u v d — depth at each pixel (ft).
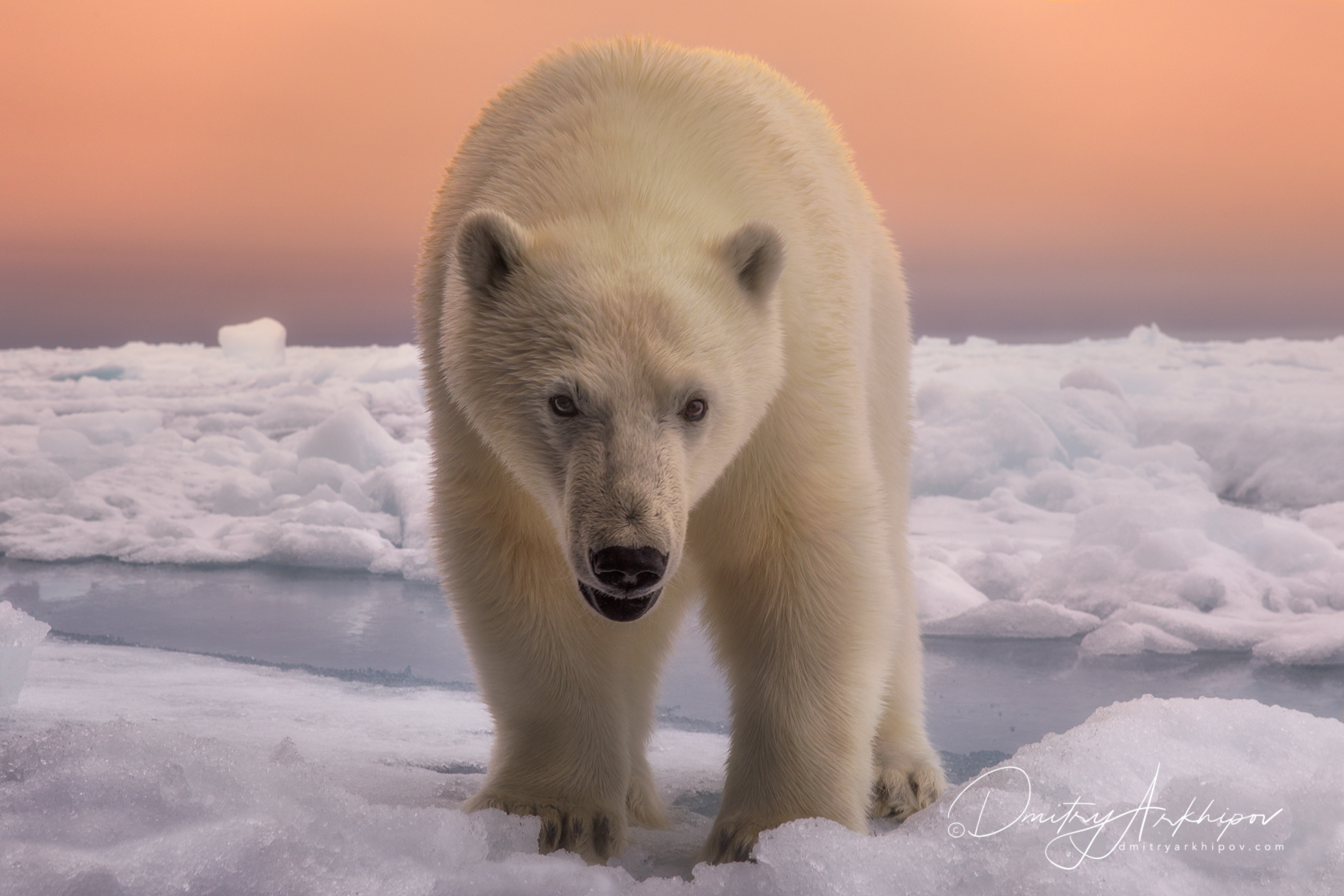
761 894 12.36
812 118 20.22
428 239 18.28
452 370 15.75
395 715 24.21
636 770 19.11
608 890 12.35
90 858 11.81
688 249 15.34
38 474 50.57
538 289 14.82
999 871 12.37
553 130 16.92
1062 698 26.73
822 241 17.75
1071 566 35.45
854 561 16.33
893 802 19.47
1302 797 13.00
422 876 12.18
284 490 49.11
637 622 18.01
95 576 40.14
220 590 38.24
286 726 22.88
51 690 24.81
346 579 40.22
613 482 13.52
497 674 16.78
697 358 14.34
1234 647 30.94
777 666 16.39
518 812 15.78
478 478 16.38
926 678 28.60
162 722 22.44
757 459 16.25
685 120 17.12
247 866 11.79
